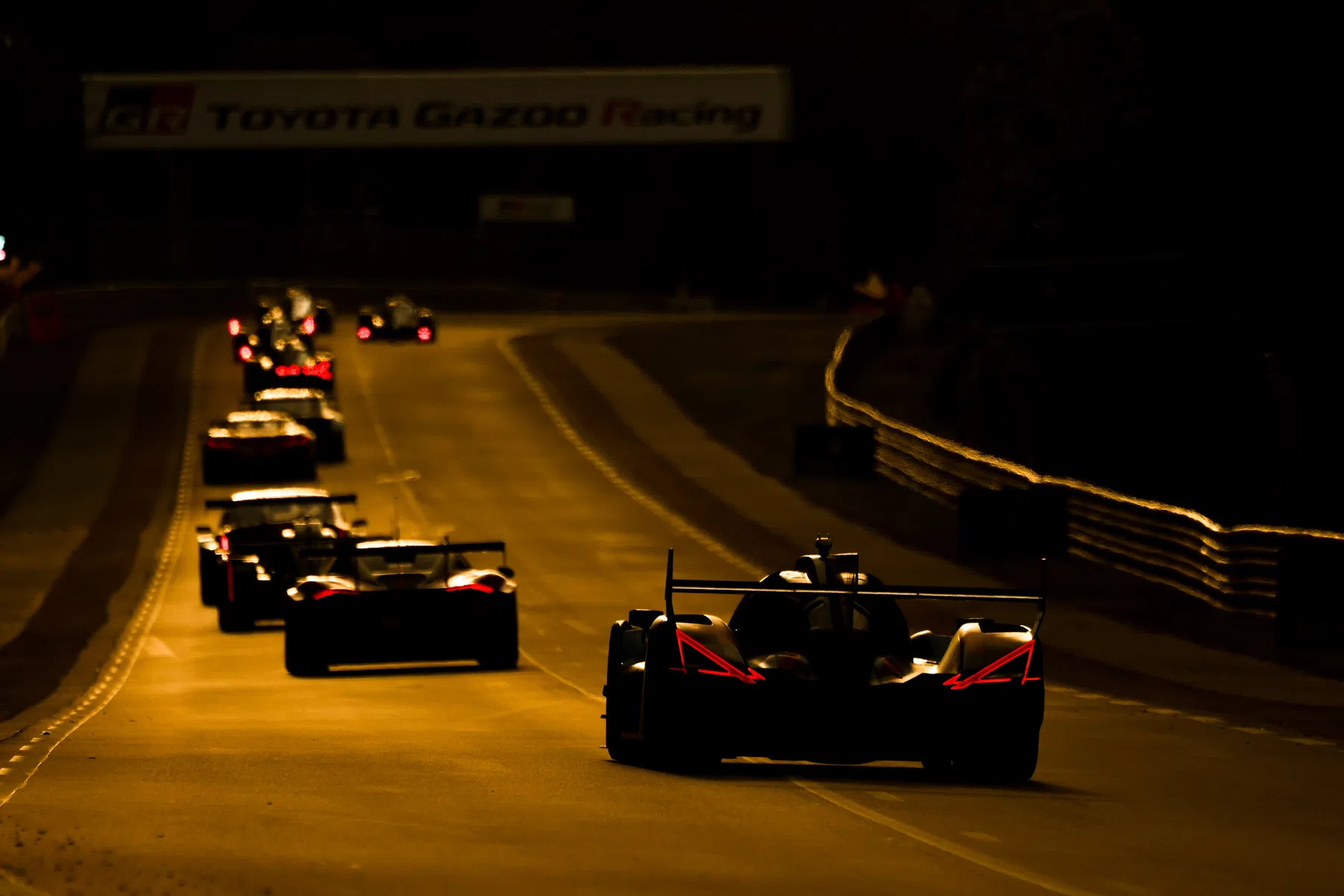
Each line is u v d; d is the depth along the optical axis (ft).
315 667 216.95
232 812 98.78
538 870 81.87
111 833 90.89
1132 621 306.35
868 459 566.77
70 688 221.66
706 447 619.67
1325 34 535.60
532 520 460.96
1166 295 495.41
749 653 123.34
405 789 110.11
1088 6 610.24
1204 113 565.94
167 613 317.01
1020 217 625.41
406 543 232.94
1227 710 196.54
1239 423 578.66
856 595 119.24
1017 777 121.49
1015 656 118.42
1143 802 112.88
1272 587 311.06
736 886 79.05
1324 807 113.29
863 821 100.01
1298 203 545.44
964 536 400.88
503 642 219.41
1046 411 609.83
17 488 524.93
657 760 120.67
